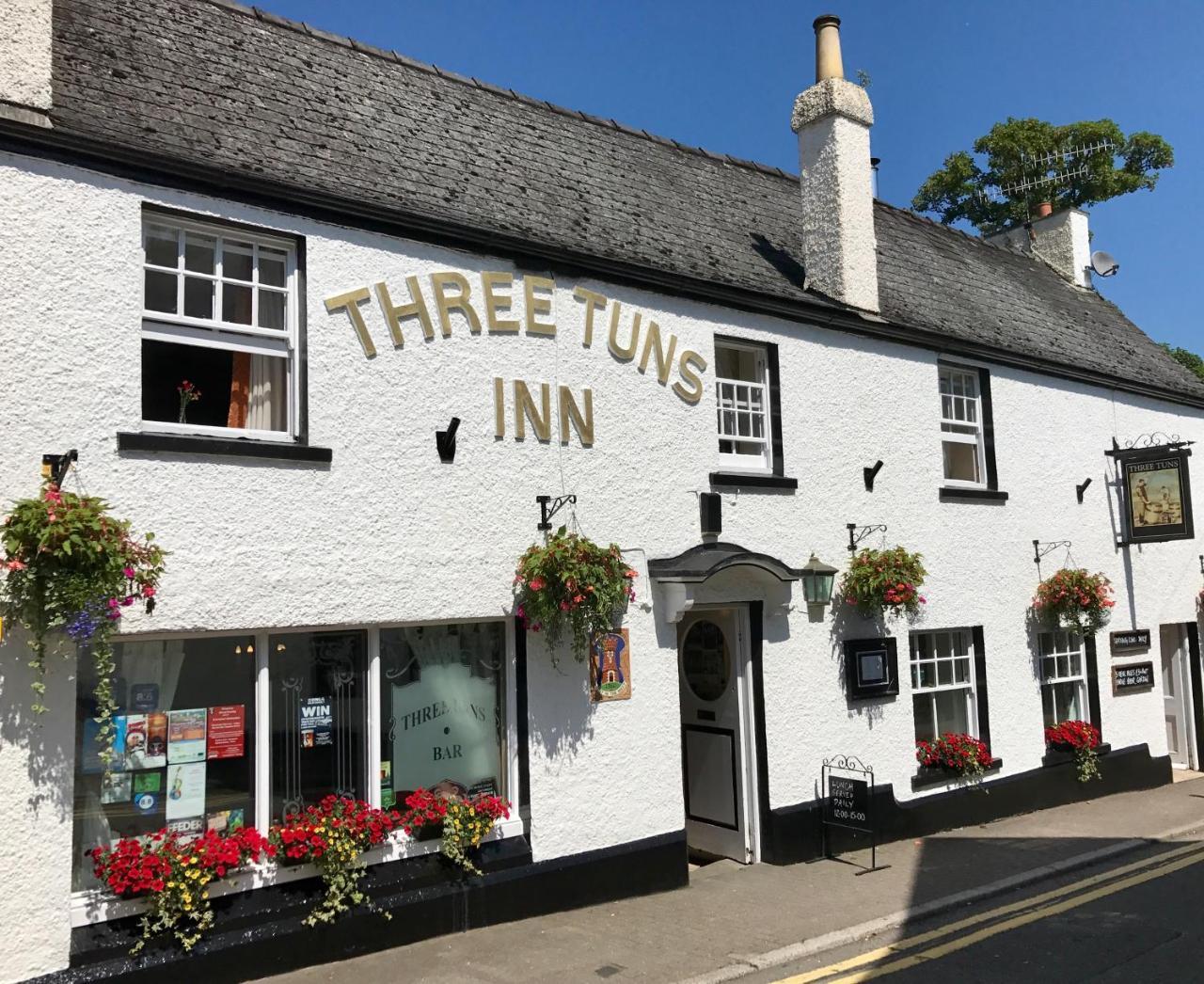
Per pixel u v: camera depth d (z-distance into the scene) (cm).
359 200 690
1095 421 1316
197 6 807
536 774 741
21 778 528
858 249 1047
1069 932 697
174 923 563
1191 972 610
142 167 605
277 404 682
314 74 824
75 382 569
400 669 706
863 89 1073
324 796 657
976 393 1186
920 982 604
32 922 524
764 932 692
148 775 590
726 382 919
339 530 661
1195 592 1446
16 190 562
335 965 619
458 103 934
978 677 1113
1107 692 1266
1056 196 2516
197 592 597
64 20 697
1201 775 1389
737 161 1228
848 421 1015
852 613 986
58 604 517
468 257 752
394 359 701
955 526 1105
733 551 846
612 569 741
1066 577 1170
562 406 788
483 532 730
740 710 912
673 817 817
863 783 882
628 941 673
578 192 923
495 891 705
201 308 654
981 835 1010
